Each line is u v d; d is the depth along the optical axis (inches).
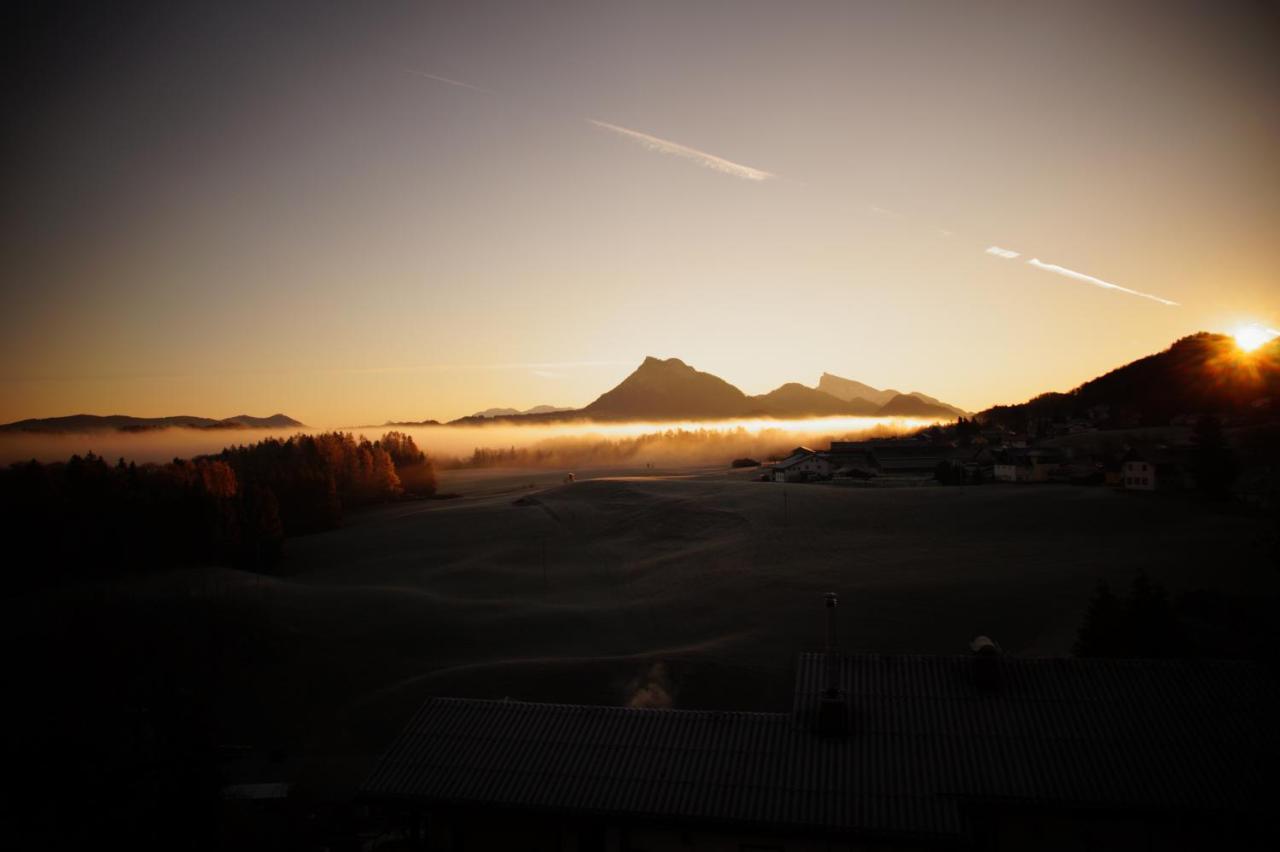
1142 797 878.4
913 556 3681.1
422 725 1117.7
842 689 1080.8
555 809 950.4
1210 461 4195.4
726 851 930.1
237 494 4972.9
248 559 4478.3
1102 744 944.9
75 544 3873.0
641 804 942.4
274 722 2393.0
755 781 956.0
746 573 3663.9
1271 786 875.4
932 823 875.4
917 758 959.6
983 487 5088.6
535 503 6087.6
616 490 6136.8
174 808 1455.5
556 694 2375.7
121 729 1679.4
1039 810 889.5
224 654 2822.3
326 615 3255.4
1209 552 3137.3
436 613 3314.5
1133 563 3102.9
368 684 2650.1
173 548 4156.0
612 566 4212.6
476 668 2576.3
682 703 2285.9
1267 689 993.5
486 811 970.7
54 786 1466.5
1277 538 2380.7
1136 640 1681.8
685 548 4382.4
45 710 2252.7
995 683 1045.2
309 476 5880.9
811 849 906.7
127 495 4576.8
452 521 5580.7
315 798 1811.0
